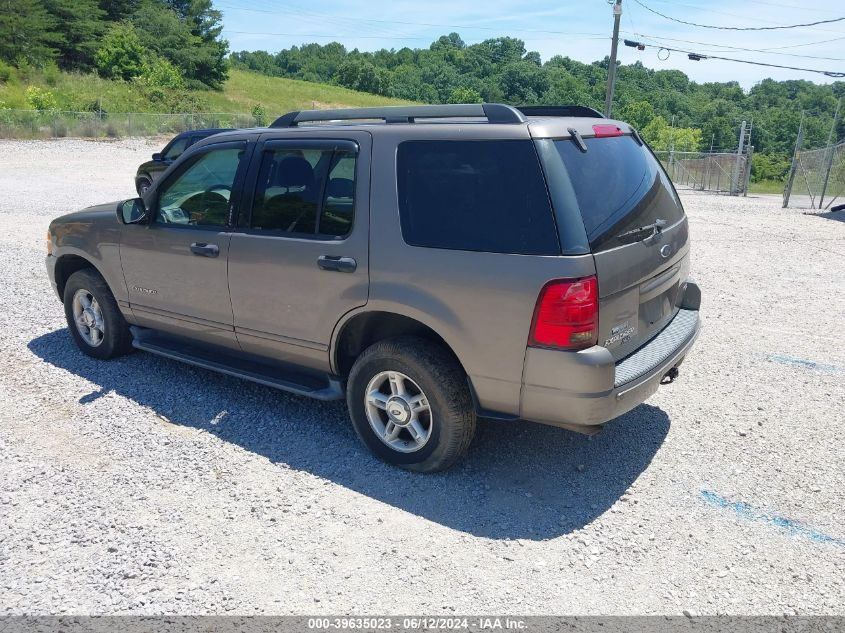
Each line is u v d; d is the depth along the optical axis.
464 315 3.60
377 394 4.08
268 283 4.35
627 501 3.78
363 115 4.15
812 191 20.94
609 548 3.37
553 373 3.43
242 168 4.52
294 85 90.00
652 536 3.46
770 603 2.99
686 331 4.26
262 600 2.99
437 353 3.79
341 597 3.01
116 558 3.25
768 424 4.75
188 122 36.16
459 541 3.41
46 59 49.47
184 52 62.66
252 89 74.25
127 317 5.41
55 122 31.12
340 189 4.06
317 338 4.23
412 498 3.79
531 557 3.29
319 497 3.78
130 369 5.55
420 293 3.73
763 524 3.57
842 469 4.14
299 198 4.24
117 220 5.25
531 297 3.40
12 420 4.64
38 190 16.42
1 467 4.04
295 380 4.50
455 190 3.67
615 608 2.96
